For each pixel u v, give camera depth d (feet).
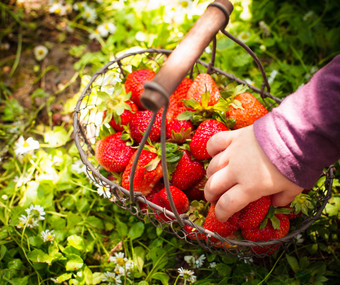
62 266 3.65
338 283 3.62
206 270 3.69
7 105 4.82
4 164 4.38
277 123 2.66
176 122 3.45
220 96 3.45
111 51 5.17
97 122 4.23
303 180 2.67
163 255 3.67
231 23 5.34
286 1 5.67
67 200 4.07
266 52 5.16
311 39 5.19
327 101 2.49
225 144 2.99
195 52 2.18
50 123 4.75
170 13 5.31
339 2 5.49
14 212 3.88
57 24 5.56
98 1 5.70
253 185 2.74
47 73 5.16
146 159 3.23
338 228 3.94
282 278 3.60
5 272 3.53
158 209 3.00
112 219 4.00
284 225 3.23
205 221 3.22
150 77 3.72
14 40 5.40
